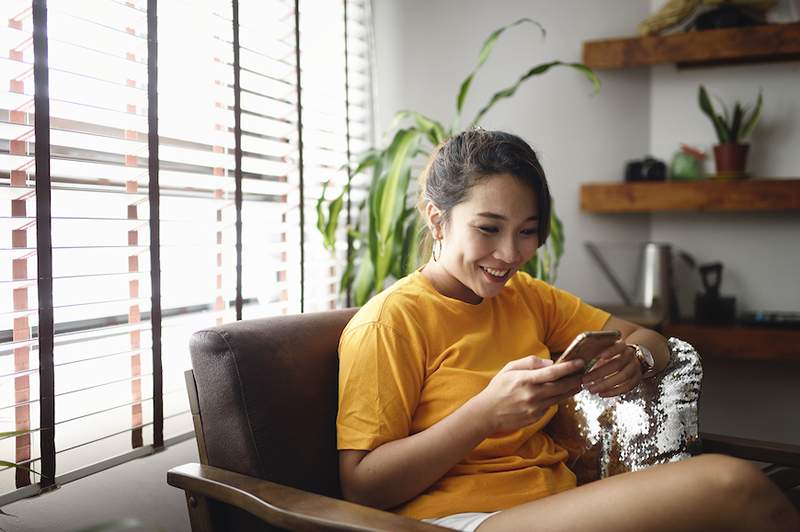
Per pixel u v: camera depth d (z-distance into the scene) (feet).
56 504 4.01
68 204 4.31
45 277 3.76
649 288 7.75
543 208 3.61
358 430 3.32
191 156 5.09
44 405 3.76
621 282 7.93
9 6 3.86
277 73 6.12
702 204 7.45
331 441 3.70
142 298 4.54
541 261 6.64
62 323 4.75
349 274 6.71
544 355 4.01
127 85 4.48
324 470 3.63
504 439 3.59
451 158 3.67
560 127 7.98
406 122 7.88
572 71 7.94
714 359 8.13
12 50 3.90
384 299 3.66
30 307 4.00
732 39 7.26
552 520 2.86
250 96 5.69
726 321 7.63
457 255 3.60
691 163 7.79
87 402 4.48
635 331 4.21
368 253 6.45
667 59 7.47
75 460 4.19
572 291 8.15
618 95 8.05
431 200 3.79
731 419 8.09
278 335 3.71
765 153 7.89
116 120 4.46
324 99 6.90
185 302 5.18
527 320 4.11
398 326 3.54
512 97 7.93
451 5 7.86
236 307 5.16
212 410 3.51
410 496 3.24
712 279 8.05
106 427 4.57
